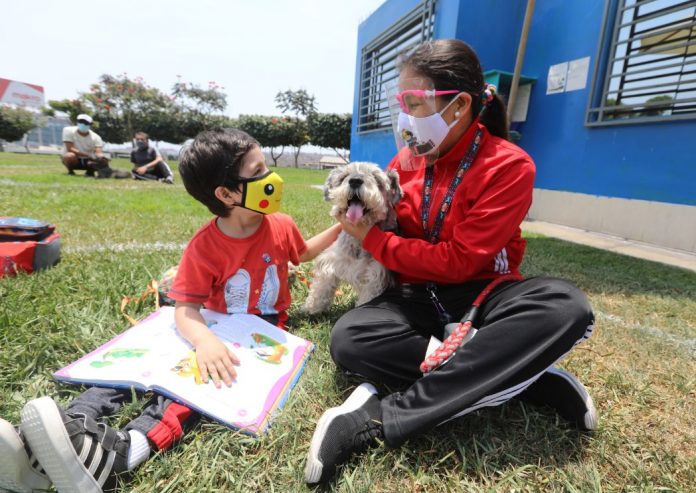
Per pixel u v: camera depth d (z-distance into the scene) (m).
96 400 1.46
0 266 2.64
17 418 1.42
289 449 1.39
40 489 1.17
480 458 1.39
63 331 2.00
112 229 4.30
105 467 1.17
